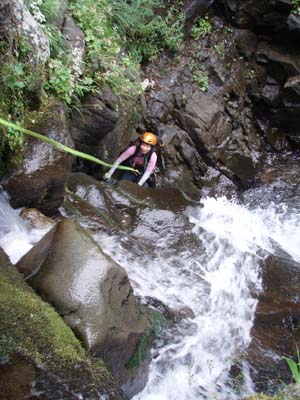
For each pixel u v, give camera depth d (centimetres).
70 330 275
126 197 570
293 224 768
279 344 443
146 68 835
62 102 516
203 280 488
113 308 301
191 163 803
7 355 237
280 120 935
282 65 902
